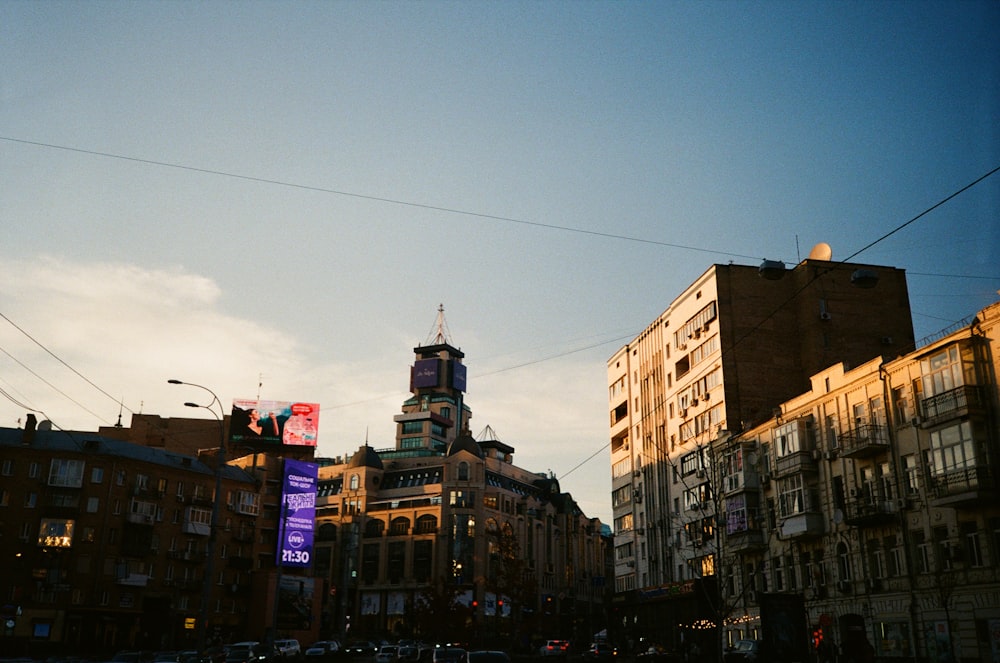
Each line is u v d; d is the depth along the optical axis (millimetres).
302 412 121062
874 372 42594
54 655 67000
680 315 68562
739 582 54812
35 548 71938
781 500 49500
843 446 44438
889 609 40250
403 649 63375
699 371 64125
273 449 118625
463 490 118875
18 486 73312
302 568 100625
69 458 75188
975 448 35219
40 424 81125
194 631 81875
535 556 126875
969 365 36594
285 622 91312
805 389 59906
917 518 38969
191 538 84312
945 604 34938
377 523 122438
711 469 60094
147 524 78875
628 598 74188
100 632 73688
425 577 115250
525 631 114812
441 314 179750
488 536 117562
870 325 60438
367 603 118188
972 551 35969
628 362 80062
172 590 80562
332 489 129750
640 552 73625
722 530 57500
